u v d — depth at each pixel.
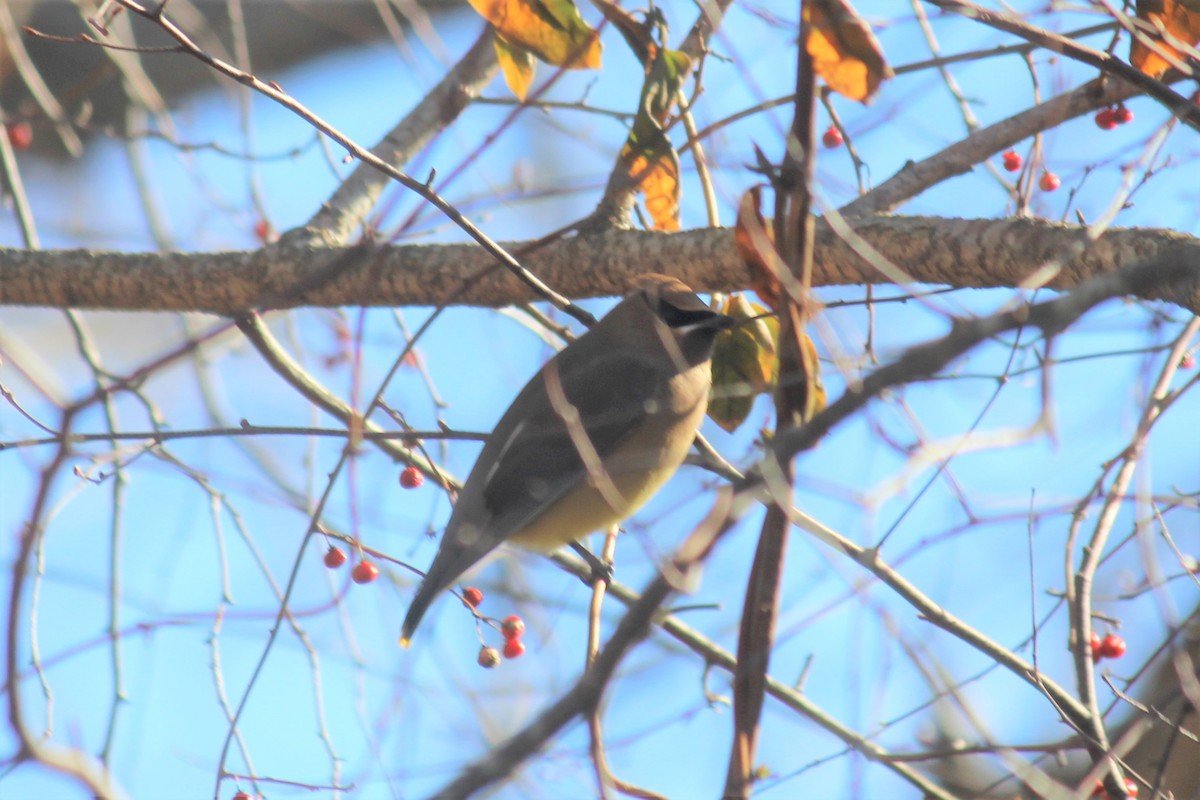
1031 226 9.01
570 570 10.95
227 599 9.40
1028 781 7.73
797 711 9.91
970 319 6.72
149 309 11.32
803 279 7.63
